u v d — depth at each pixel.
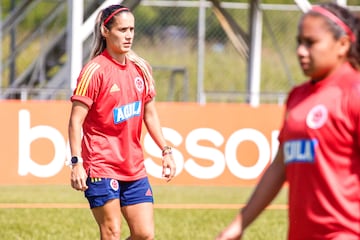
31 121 41.00
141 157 20.83
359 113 12.66
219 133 42.34
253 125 42.59
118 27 20.25
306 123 13.01
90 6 58.72
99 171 20.27
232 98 72.56
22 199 40.09
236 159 42.47
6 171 40.84
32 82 60.28
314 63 12.84
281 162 13.73
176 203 39.34
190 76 83.62
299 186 13.17
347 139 12.78
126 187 20.59
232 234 13.47
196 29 87.69
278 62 86.88
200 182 42.16
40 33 67.06
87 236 30.33
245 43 65.12
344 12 12.88
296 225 13.30
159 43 87.62
